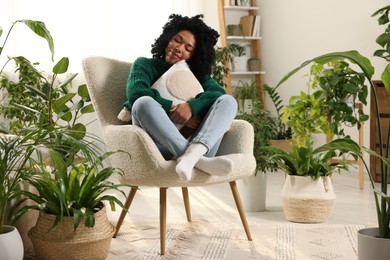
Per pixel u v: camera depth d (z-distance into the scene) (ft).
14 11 15.07
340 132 12.70
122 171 8.18
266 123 11.72
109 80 9.32
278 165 11.12
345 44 16.84
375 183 14.80
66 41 15.79
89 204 7.98
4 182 7.18
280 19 18.63
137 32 16.80
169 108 8.90
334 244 9.03
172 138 8.37
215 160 8.27
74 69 15.90
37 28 7.23
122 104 9.33
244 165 8.85
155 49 9.96
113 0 16.43
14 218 7.58
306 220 10.53
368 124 16.20
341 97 12.58
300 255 8.45
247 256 8.39
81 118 16.10
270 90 16.29
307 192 10.53
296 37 18.17
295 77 18.20
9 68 14.90
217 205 12.33
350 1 16.65
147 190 13.80
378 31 15.98
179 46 9.70
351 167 16.62
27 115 13.37
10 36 15.03
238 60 18.34
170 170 8.13
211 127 8.55
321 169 10.78
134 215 11.24
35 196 7.72
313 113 12.53
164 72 9.69
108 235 7.82
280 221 10.82
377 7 15.97
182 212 11.62
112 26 16.46
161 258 8.27
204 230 9.94
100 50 16.30
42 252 7.65
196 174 8.32
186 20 9.91
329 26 17.22
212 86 9.85
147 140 8.11
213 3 18.21
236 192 9.25
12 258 6.91
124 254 8.45
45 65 15.48
